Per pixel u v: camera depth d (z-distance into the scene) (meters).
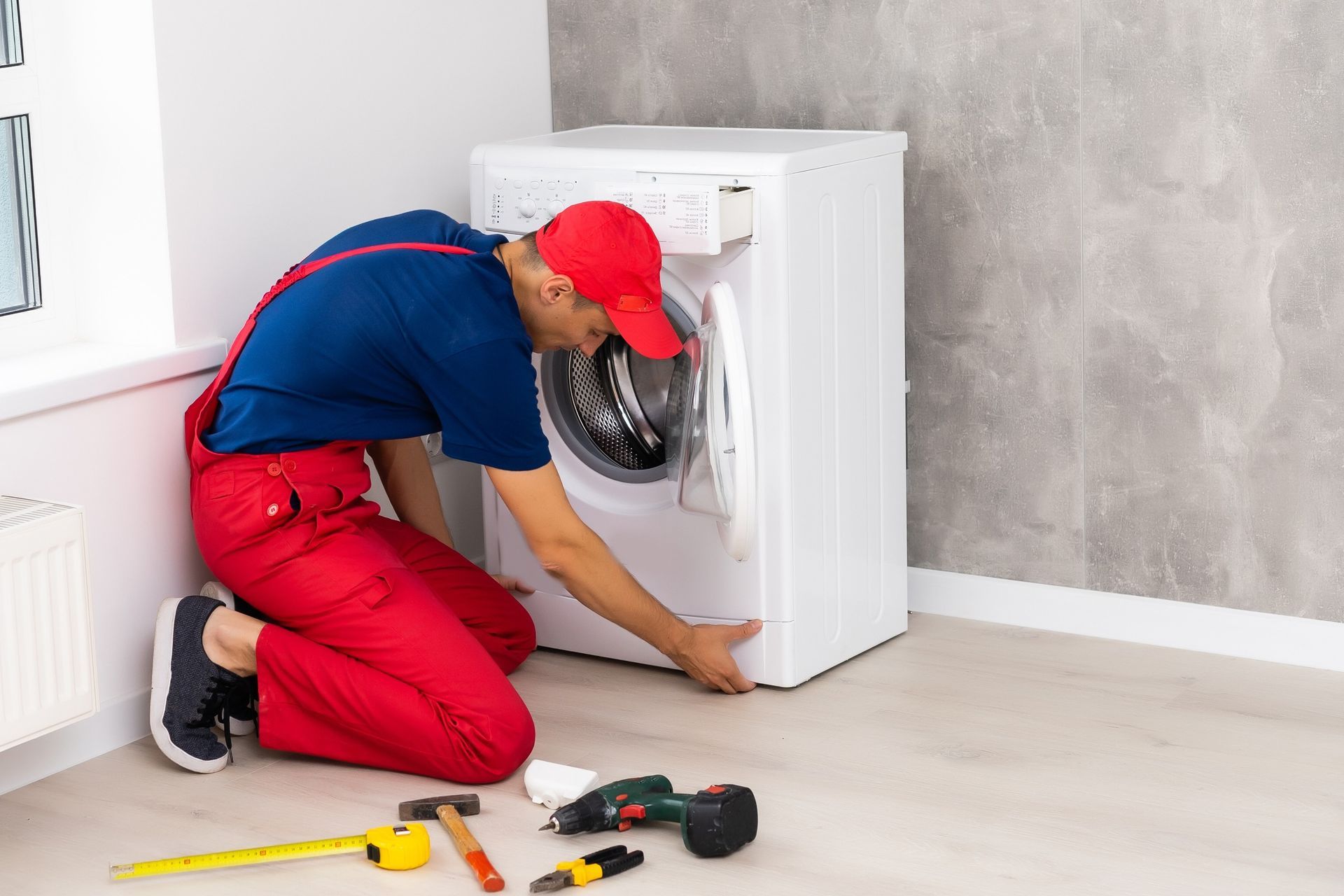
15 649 2.01
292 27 2.58
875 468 2.72
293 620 2.27
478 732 2.20
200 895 1.93
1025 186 2.75
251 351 2.25
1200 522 2.70
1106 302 2.71
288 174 2.61
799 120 2.96
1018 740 2.35
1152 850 1.99
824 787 2.20
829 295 2.54
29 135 2.41
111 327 2.49
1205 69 2.54
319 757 2.35
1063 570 2.85
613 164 2.52
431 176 2.93
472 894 1.92
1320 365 2.54
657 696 2.57
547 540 2.24
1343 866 1.93
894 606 2.82
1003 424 2.86
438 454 2.96
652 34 3.08
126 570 2.39
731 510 2.42
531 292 2.19
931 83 2.80
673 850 2.03
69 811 2.17
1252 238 2.56
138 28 2.34
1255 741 2.32
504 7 3.07
